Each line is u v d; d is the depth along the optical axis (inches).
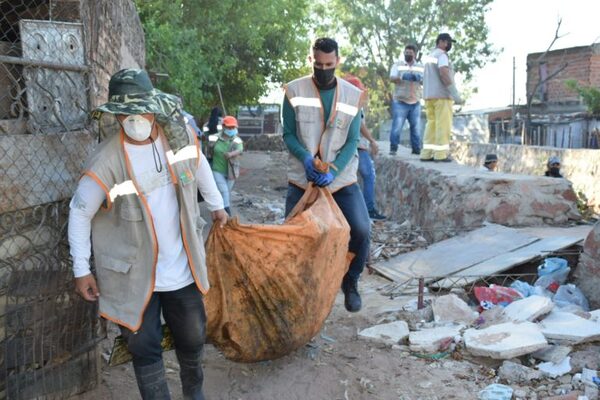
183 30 604.4
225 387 161.0
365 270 280.2
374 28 1393.9
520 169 687.1
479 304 220.1
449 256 264.4
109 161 120.6
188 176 126.3
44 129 138.3
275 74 914.7
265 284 153.3
